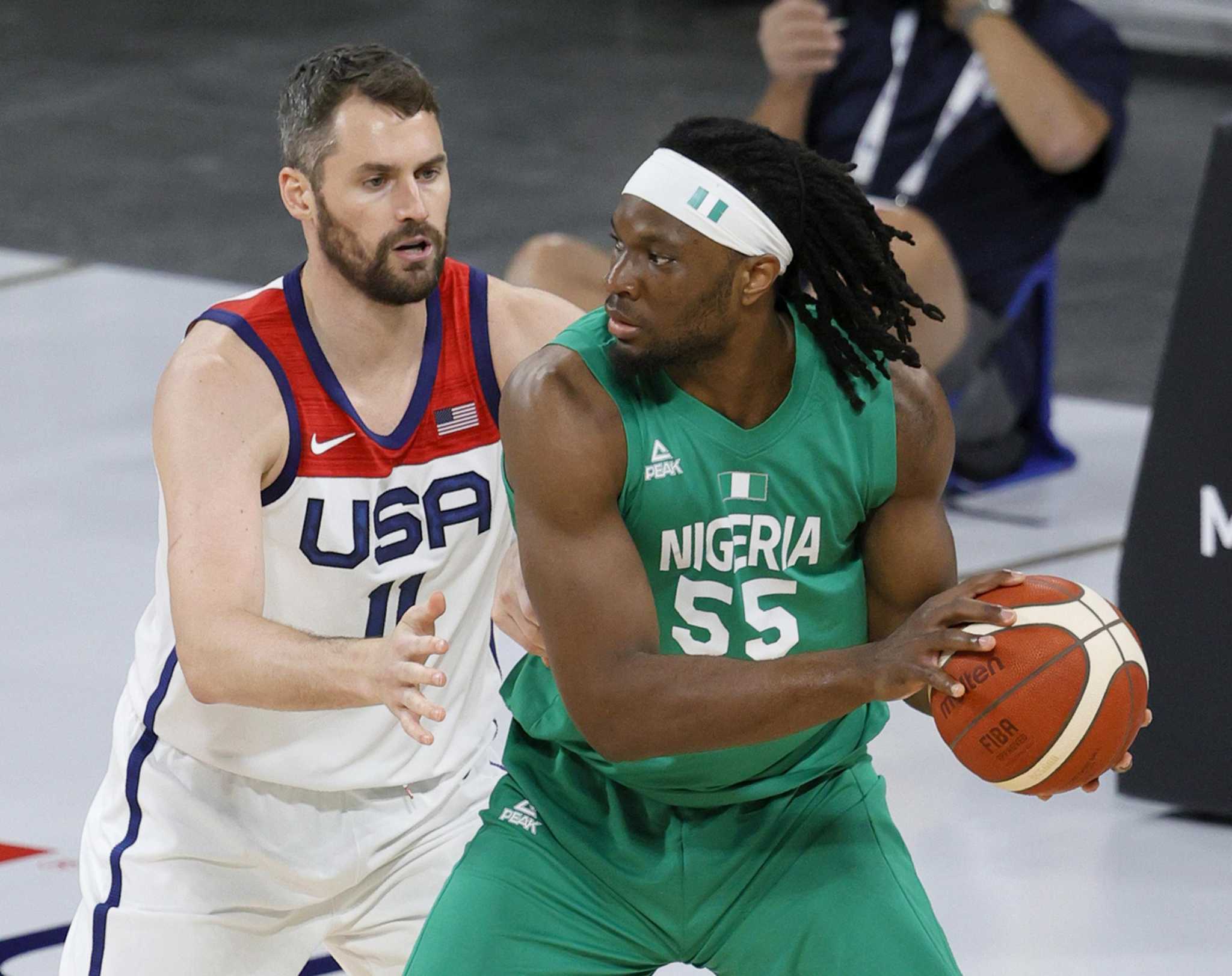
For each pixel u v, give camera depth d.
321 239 7.68
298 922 8.28
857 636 7.41
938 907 10.92
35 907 10.72
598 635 6.73
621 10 42.97
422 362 7.98
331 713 8.04
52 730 13.06
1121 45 17.31
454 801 8.38
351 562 7.96
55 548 16.41
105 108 33.94
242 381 7.73
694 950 7.54
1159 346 22.89
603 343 6.90
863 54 17.45
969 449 17.86
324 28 40.69
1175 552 11.87
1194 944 10.55
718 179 6.59
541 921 7.41
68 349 21.98
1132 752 12.10
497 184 29.20
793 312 7.05
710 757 7.17
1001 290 17.44
